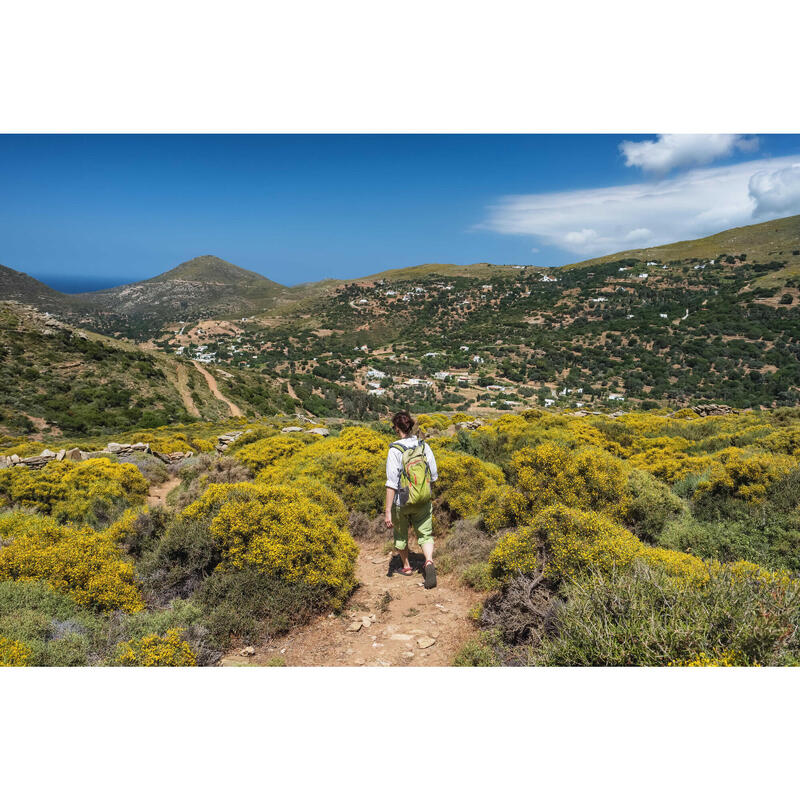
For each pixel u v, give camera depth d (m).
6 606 3.31
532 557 3.62
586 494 5.30
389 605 4.20
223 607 3.72
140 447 14.36
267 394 85.31
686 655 2.64
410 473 4.33
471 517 5.92
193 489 6.78
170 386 68.31
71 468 9.07
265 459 9.87
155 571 4.21
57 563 3.76
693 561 3.41
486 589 4.14
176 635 3.23
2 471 8.34
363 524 6.28
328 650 3.49
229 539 4.20
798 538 4.38
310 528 4.50
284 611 3.86
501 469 7.59
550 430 9.70
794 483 5.21
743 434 10.84
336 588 4.14
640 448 11.38
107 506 7.91
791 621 2.60
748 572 3.09
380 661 3.31
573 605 3.01
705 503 5.59
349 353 199.50
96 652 3.15
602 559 3.44
